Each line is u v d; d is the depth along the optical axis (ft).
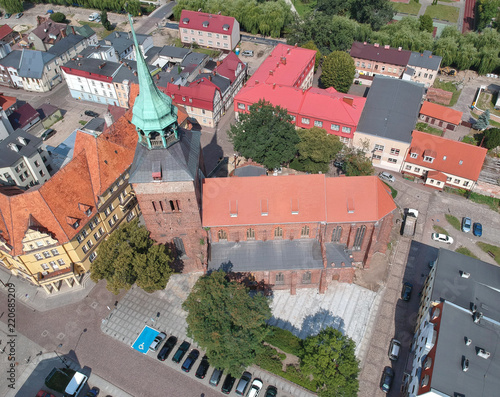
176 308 240.94
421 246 273.75
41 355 223.30
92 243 251.39
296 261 233.14
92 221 246.47
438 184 314.35
